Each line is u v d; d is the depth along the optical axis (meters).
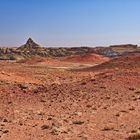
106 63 99.00
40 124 20.64
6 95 34.66
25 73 63.34
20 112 25.44
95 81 41.03
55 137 17.28
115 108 26.20
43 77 61.72
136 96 32.06
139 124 20.16
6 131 18.53
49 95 34.34
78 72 84.69
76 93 34.38
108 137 17.14
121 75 44.06
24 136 17.67
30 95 34.88
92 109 26.03
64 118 22.55
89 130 18.84
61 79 62.81
